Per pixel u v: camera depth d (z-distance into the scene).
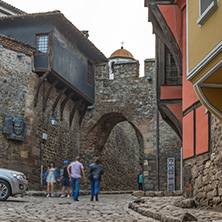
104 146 28.66
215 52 6.27
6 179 12.16
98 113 26.19
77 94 24.11
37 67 20.48
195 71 7.10
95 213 9.10
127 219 8.02
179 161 23.91
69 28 22.00
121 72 26.33
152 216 8.37
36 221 7.26
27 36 21.22
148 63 25.95
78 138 26.06
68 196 17.11
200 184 10.51
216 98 7.29
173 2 13.14
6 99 19.03
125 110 25.73
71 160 24.81
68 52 22.56
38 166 20.27
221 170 9.08
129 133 35.50
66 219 7.77
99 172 13.91
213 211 8.95
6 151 18.56
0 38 19.03
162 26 13.09
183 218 6.95
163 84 15.27
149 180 24.12
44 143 21.12
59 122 23.22
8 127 18.66
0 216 7.67
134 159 35.97
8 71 19.25
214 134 9.65
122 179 32.09
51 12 20.50
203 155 10.43
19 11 26.14
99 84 26.50
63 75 21.75
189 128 11.73
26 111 19.72
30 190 19.17
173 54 12.92
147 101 25.45
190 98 11.73
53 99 22.45
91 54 25.53
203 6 6.89
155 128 24.86
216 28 6.32
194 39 7.31
